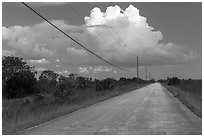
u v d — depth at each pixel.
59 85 29.98
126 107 25.56
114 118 17.98
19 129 14.09
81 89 45.59
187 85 56.78
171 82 93.06
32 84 57.16
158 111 21.80
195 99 28.86
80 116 19.47
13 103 28.92
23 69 58.56
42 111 20.16
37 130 13.83
